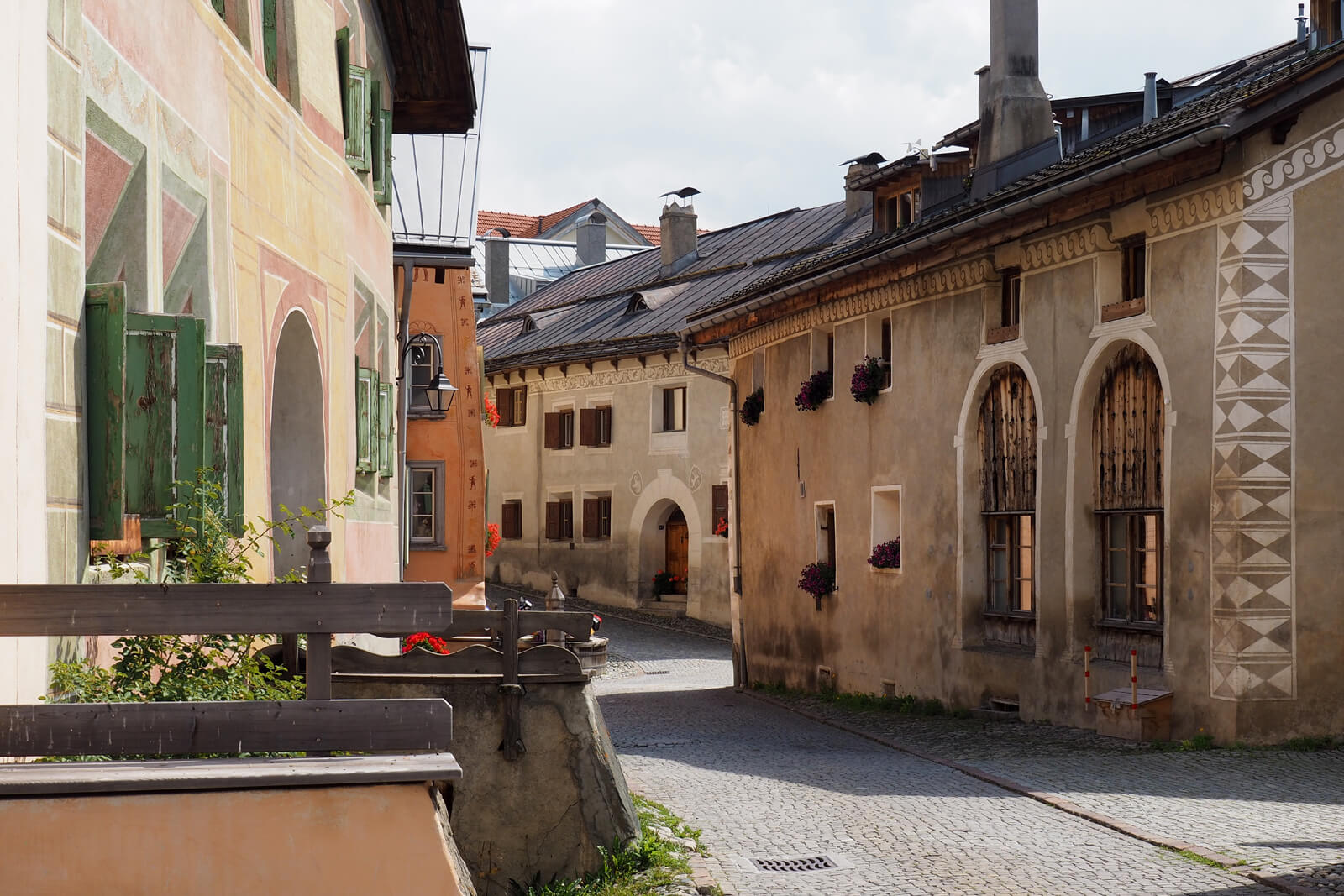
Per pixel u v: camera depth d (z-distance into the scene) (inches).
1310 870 350.3
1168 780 496.7
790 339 985.5
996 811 449.7
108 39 271.1
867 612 869.2
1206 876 350.9
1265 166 560.4
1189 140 552.1
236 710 200.4
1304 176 567.2
